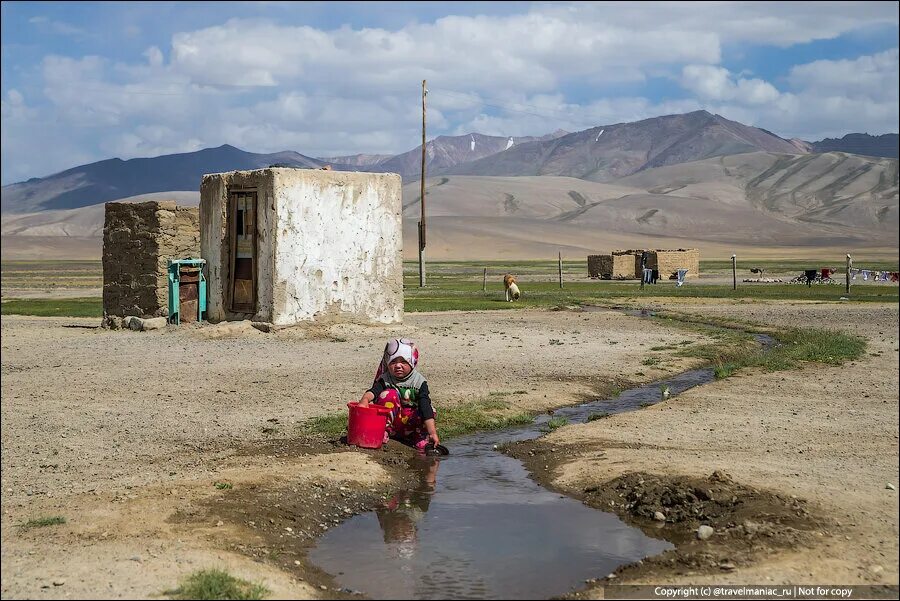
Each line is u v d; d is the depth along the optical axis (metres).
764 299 50.56
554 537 9.95
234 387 19.78
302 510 10.88
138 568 8.45
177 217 32.94
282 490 11.54
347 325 30.34
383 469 13.00
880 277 78.75
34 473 12.38
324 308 30.16
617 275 86.50
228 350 25.95
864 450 13.60
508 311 42.03
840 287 64.19
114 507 10.58
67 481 11.91
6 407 17.44
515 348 27.00
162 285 32.47
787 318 37.91
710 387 20.25
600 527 10.31
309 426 15.70
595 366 23.34
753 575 8.48
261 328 29.06
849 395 19.05
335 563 9.25
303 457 13.43
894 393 19.23
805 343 27.42
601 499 11.38
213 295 31.27
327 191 29.92
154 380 20.69
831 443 14.16
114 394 18.92
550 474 12.81
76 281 86.69
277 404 17.83
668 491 11.16
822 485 11.33
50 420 16.19
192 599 7.65
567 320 37.12
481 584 8.62
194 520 10.17
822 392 19.45
